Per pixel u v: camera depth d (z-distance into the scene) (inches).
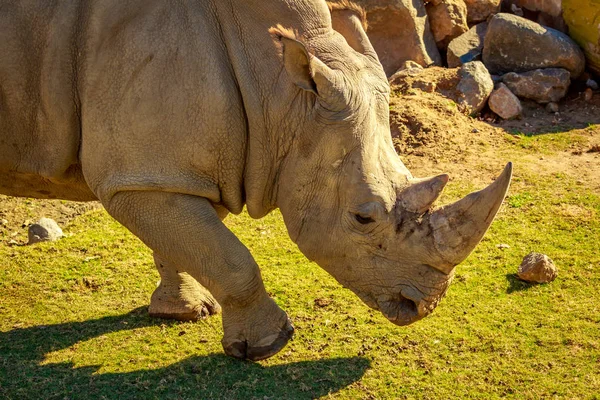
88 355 307.7
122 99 270.7
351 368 296.7
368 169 267.7
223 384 288.0
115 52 271.3
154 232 278.8
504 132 511.8
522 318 327.3
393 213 266.4
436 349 307.7
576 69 557.3
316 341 314.0
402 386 286.4
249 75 273.7
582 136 503.5
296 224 281.0
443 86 544.1
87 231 412.5
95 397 281.9
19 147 292.0
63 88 279.4
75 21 277.6
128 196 276.5
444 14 589.6
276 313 292.4
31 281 363.9
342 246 274.8
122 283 362.6
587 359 299.4
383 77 282.8
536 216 410.0
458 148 487.2
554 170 459.2
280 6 274.4
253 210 289.9
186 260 281.0
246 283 281.9
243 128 275.7
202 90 267.7
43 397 281.6
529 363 298.0
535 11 596.7
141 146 271.1
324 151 270.7
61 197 316.8
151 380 291.4
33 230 404.2
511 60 561.0
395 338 314.7
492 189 254.7
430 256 264.4
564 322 323.3
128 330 325.7
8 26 280.2
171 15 270.4
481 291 347.9
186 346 313.4
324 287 354.6
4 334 322.0
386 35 581.6
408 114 507.8
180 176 272.4
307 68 262.5
